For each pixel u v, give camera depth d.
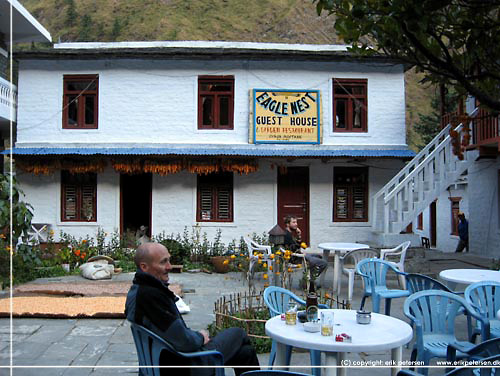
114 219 15.61
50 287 10.75
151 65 15.67
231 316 6.74
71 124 15.73
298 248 11.41
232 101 15.76
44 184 15.59
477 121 14.10
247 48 15.96
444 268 14.33
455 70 7.64
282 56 15.48
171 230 15.70
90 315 8.32
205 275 13.21
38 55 15.29
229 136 15.69
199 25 98.25
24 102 15.59
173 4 103.94
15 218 11.26
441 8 7.78
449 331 5.55
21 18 16.70
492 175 17.12
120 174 15.66
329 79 15.88
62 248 14.27
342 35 7.91
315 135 15.76
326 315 4.65
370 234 15.87
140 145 15.52
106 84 15.61
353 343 4.09
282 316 5.02
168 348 3.94
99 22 99.56
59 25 100.06
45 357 6.37
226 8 103.19
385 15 7.29
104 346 6.84
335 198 16.08
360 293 10.59
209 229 15.74
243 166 15.20
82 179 15.71
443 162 14.04
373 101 16.02
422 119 32.84
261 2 103.56
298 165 15.92
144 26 96.62
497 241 16.77
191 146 15.57
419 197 13.78
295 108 15.75
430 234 25.31
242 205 15.80
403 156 15.40
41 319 8.28
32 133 15.56
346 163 15.99
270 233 11.19
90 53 15.23
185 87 15.71
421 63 8.03
